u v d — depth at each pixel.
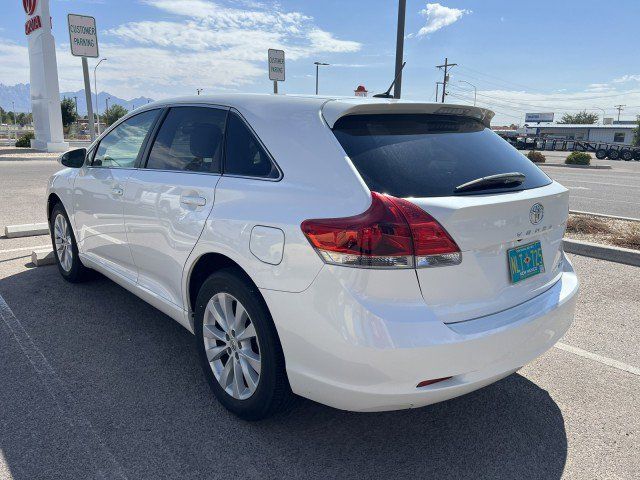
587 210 10.62
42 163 19.36
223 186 2.75
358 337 2.09
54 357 3.41
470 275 2.25
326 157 2.37
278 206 2.42
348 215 2.16
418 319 2.12
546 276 2.72
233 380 2.75
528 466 2.48
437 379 2.17
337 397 2.25
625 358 3.63
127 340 3.69
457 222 2.16
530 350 2.49
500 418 2.88
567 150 51.72
